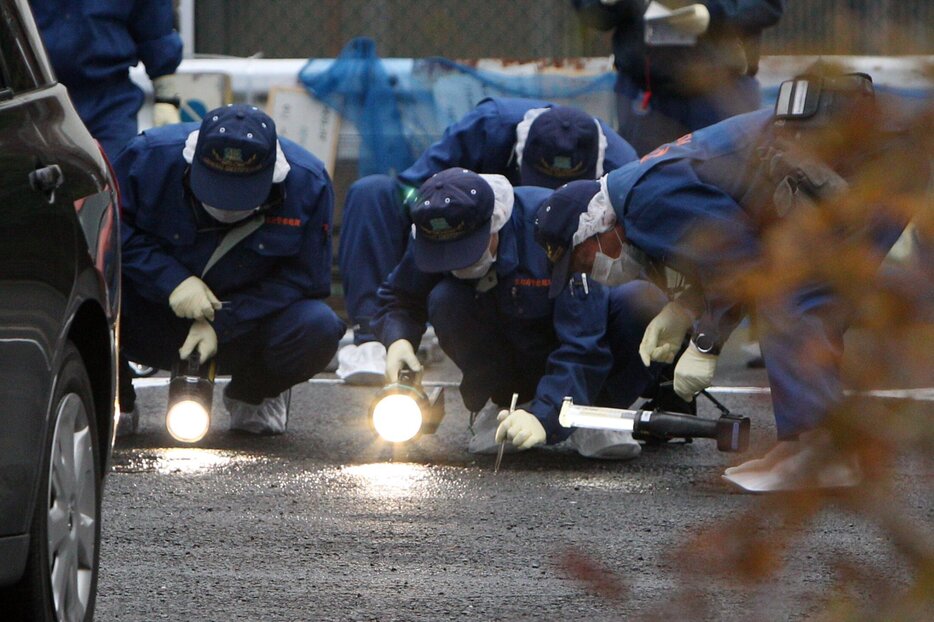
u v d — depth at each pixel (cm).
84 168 1009
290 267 1953
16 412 808
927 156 362
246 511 1475
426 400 1891
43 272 871
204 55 3412
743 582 381
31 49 1029
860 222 371
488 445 1891
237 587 1151
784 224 388
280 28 3538
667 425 1619
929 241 356
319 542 1327
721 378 1631
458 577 1190
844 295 371
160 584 1157
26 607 845
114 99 2267
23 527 810
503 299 1817
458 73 3014
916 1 355
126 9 2264
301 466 1773
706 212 1479
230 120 1820
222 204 1816
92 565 977
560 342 1830
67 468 918
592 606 1088
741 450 489
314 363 1966
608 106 2948
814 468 367
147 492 1569
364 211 2522
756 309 409
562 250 1658
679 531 1381
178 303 1875
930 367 350
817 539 1101
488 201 1744
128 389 1986
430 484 1656
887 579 382
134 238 1908
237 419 2050
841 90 376
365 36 3462
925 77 353
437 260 1744
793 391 383
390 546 1312
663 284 1598
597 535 1362
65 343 916
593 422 1680
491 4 3191
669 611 394
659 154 1559
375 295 2553
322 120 3058
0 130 864
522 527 1403
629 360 1841
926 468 354
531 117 2083
